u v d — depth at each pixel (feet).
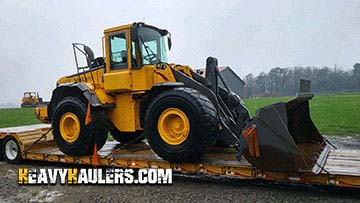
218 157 18.02
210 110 16.62
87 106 20.27
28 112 99.91
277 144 14.19
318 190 15.72
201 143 16.53
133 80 19.71
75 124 20.74
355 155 17.71
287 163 14.25
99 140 20.44
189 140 16.65
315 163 14.62
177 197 15.26
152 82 19.36
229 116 18.38
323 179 14.29
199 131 16.44
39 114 25.35
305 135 18.78
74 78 23.07
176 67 19.47
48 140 24.75
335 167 15.15
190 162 17.11
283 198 14.66
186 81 18.44
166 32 22.26
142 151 21.26
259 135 14.48
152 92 18.97
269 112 14.38
